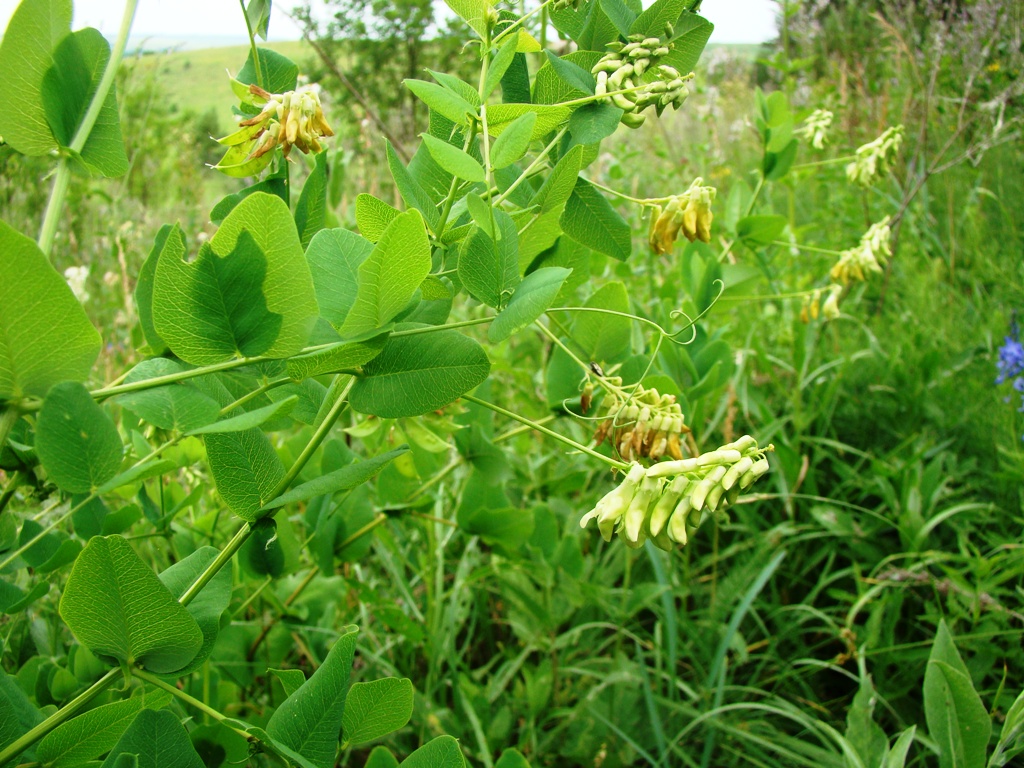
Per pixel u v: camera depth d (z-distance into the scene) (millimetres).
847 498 554
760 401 584
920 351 661
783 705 408
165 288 192
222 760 240
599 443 311
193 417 212
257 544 332
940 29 912
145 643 197
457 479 499
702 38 285
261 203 188
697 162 1019
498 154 237
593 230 311
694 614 490
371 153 839
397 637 443
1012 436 540
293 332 201
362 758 401
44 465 179
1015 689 408
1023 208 843
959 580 423
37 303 170
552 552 431
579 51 285
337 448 358
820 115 701
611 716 408
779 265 782
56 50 217
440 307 267
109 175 234
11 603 269
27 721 211
